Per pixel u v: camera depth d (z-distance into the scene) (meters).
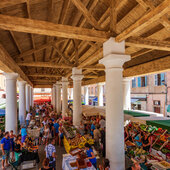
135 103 14.22
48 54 9.65
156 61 6.18
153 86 12.45
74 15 5.25
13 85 5.96
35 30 3.01
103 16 5.06
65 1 3.94
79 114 7.75
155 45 3.91
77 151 4.72
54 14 4.58
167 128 4.91
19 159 4.40
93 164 4.06
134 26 2.79
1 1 2.58
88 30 3.43
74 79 7.59
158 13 2.24
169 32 4.95
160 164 4.28
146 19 2.48
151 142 5.57
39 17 4.37
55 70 14.69
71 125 8.26
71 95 35.19
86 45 8.02
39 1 3.49
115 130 3.60
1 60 3.92
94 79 14.19
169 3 2.03
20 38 5.04
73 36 3.38
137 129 6.97
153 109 12.40
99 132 6.54
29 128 7.88
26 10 3.66
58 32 3.14
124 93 9.25
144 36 5.63
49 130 7.11
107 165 3.43
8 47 5.18
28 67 11.20
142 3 2.50
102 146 5.71
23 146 5.08
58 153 6.04
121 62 3.65
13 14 3.57
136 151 5.39
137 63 7.92
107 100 3.78
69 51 9.76
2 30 3.93
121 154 3.60
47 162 3.43
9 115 5.89
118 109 3.64
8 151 4.89
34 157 4.55
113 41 3.57
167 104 11.04
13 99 5.94
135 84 14.56
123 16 5.32
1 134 7.76
